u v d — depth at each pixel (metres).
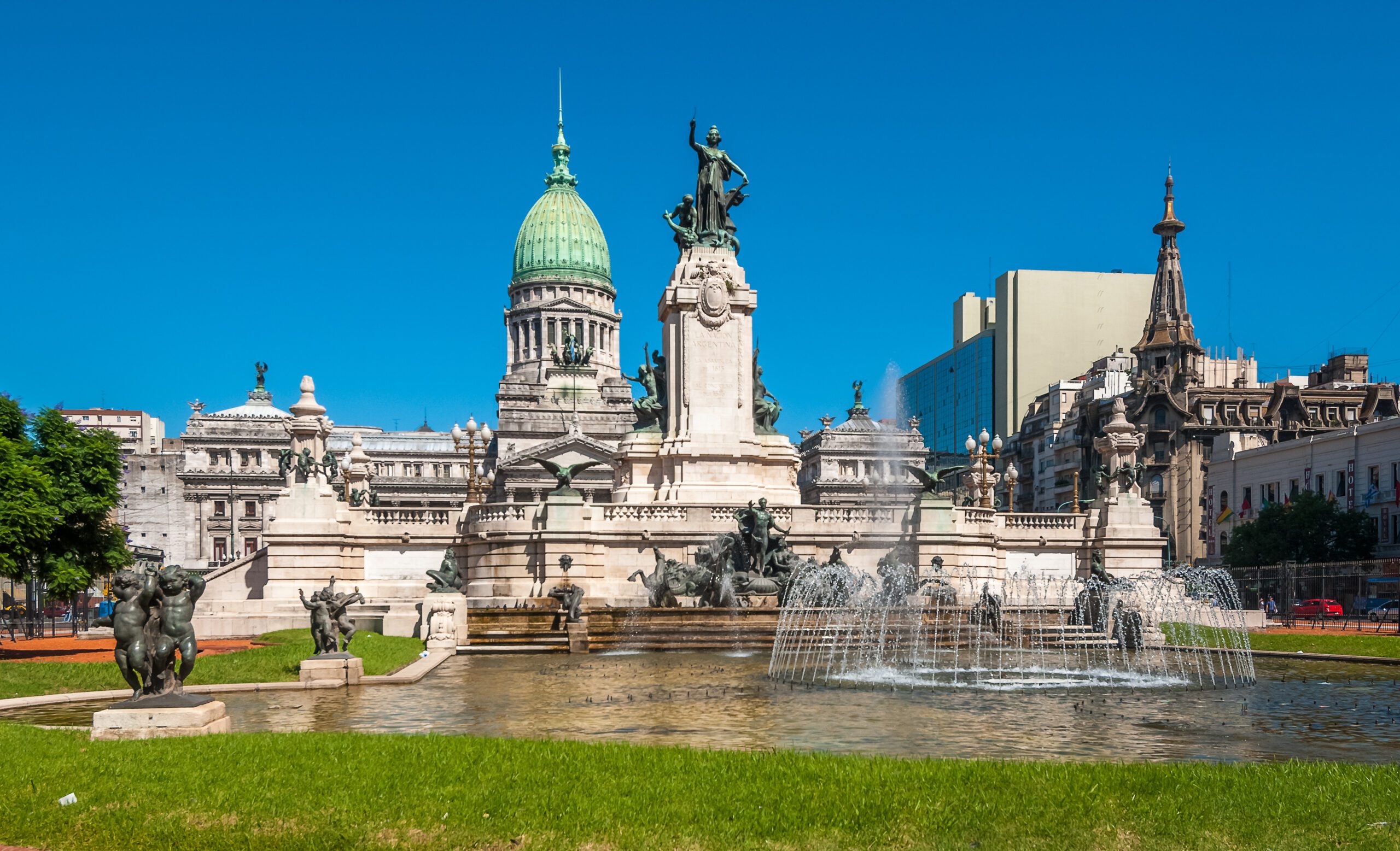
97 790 17.03
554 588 54.19
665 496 70.62
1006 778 17.80
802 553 67.44
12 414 47.94
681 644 51.84
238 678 36.19
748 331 74.06
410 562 69.12
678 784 17.38
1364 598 98.19
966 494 95.81
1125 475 77.50
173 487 185.38
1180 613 67.19
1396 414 149.00
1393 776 17.91
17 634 70.88
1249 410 149.88
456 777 17.91
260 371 121.38
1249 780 17.61
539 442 180.62
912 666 44.97
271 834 15.05
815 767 18.72
